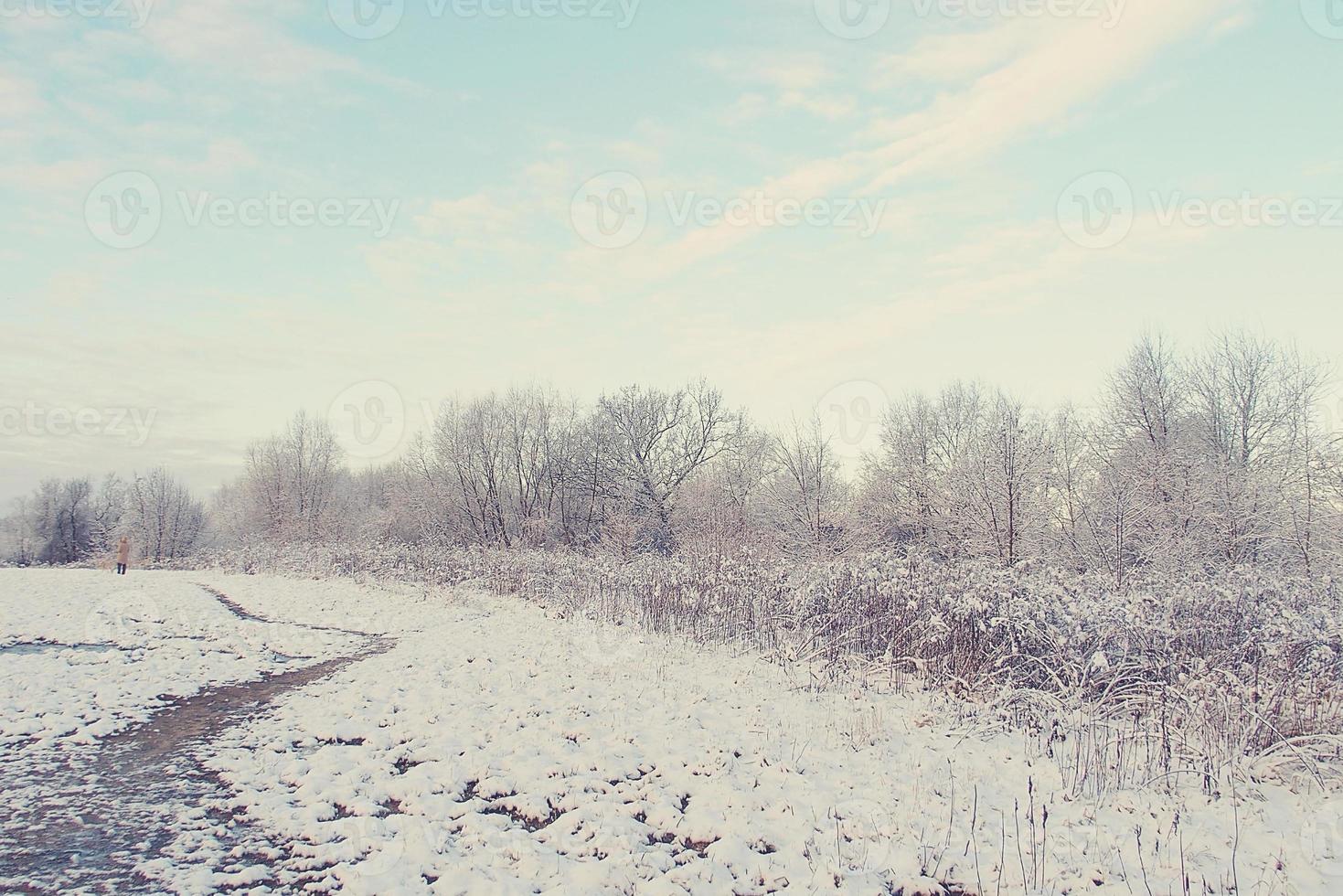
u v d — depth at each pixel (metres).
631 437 42.72
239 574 32.22
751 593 17.39
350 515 49.38
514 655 14.59
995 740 9.69
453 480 42.84
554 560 26.05
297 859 6.37
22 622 17.64
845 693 11.92
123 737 9.45
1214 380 28.11
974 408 34.88
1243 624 11.82
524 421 44.06
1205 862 6.47
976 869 6.46
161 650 14.88
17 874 6.00
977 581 14.03
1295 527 22.44
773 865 6.55
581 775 8.37
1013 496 26.00
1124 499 23.64
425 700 11.20
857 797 7.89
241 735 9.58
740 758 9.02
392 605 22.19
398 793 7.82
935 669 12.29
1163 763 8.33
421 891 5.90
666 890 6.09
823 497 33.34
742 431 42.91
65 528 62.75
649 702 11.16
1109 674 10.52
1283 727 8.70
